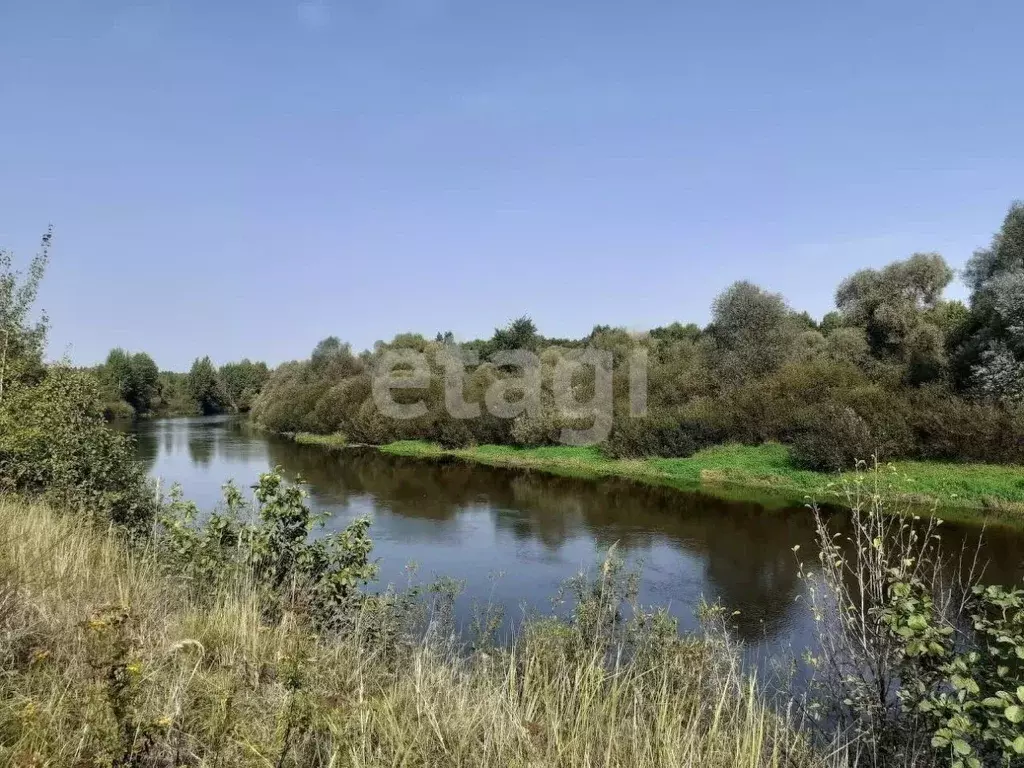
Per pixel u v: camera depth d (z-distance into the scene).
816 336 40.00
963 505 19.11
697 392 34.88
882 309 34.56
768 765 4.04
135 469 12.70
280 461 32.50
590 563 13.98
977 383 24.86
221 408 88.31
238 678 4.30
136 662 3.44
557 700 4.65
